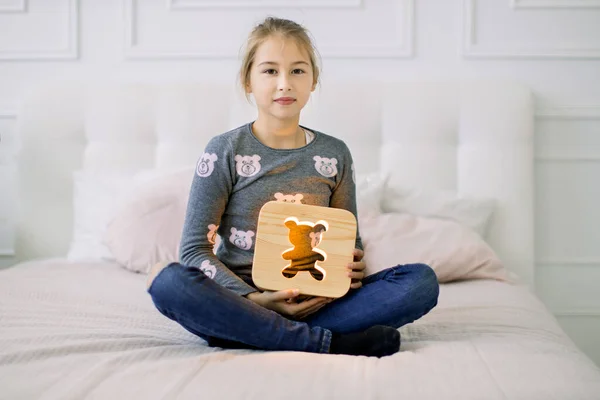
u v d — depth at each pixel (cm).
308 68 141
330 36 246
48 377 104
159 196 207
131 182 228
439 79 243
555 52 239
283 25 142
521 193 230
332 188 144
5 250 257
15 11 253
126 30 250
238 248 136
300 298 130
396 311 125
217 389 97
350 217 130
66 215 245
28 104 244
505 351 120
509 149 231
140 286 179
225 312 115
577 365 114
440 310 155
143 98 242
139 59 250
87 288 174
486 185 231
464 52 242
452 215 222
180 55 248
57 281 181
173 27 250
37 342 123
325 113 235
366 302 126
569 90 241
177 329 140
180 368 107
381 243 196
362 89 236
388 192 225
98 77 252
